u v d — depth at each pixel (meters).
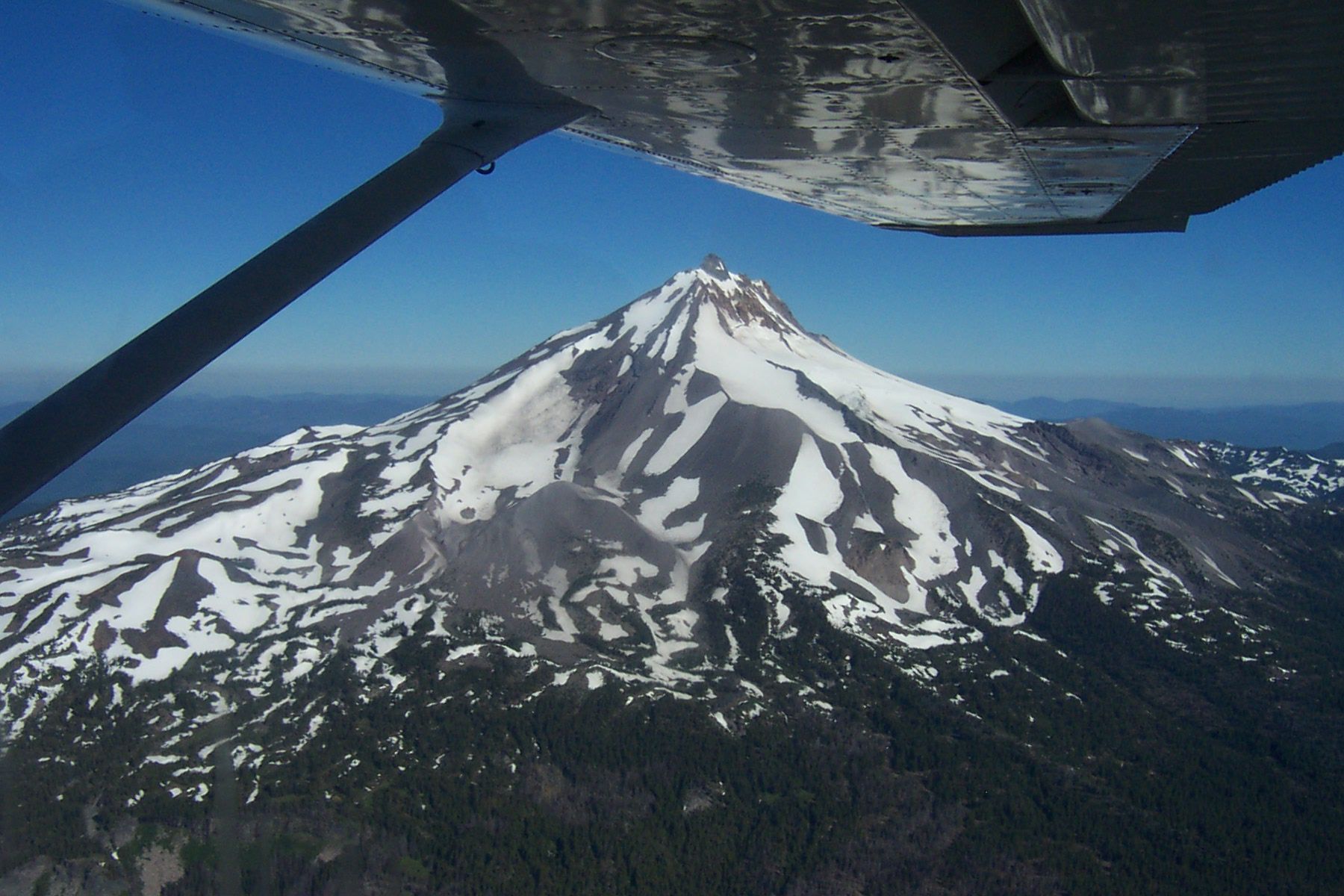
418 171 4.66
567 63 4.44
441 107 5.33
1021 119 5.27
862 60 4.20
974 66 4.21
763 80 4.64
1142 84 4.14
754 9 3.55
